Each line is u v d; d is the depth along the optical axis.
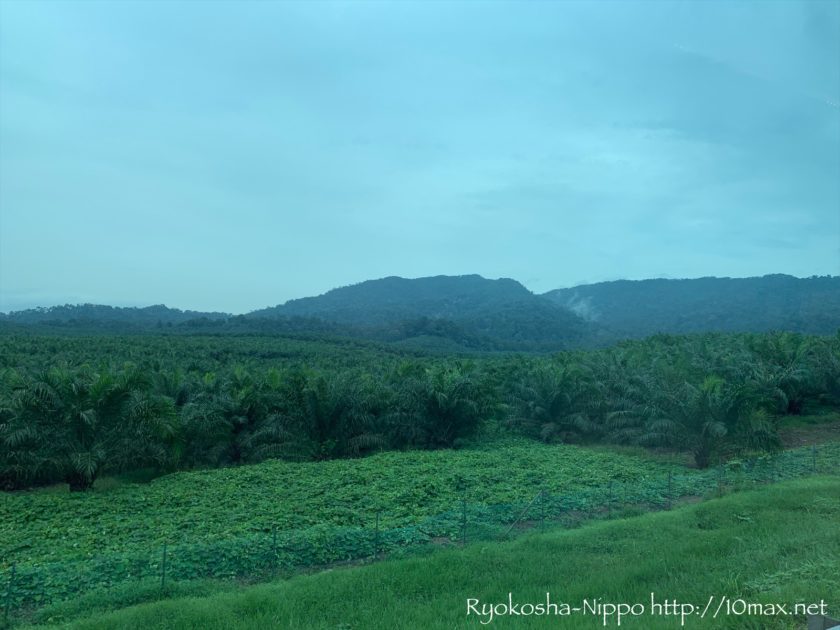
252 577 11.78
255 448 27.05
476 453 27.09
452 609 9.01
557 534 13.38
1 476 21.05
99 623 8.88
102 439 21.95
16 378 21.66
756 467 21.27
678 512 14.98
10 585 10.24
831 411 36.03
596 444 31.11
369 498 18.09
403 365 34.75
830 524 12.58
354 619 8.80
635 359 37.50
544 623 8.05
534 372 34.50
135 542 14.21
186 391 30.36
